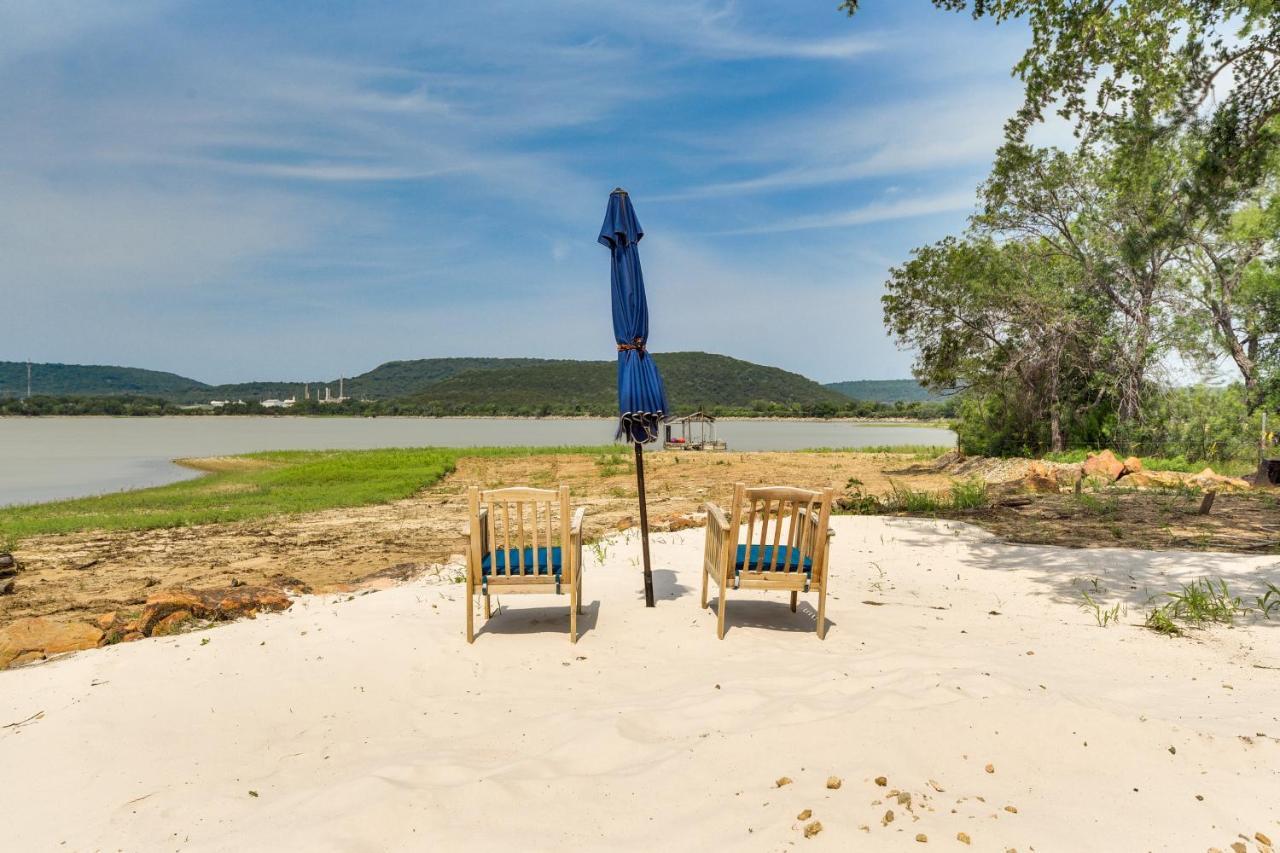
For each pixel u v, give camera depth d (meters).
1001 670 4.48
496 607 6.44
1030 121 11.00
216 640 5.47
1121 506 11.72
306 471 26.84
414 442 76.25
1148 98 10.52
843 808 2.79
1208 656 5.01
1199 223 18.11
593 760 3.40
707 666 4.89
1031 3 9.97
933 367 24.56
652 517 11.87
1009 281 23.11
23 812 3.19
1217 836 2.61
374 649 5.26
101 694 4.43
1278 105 10.46
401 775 3.28
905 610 6.32
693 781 3.08
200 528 13.98
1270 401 21.80
